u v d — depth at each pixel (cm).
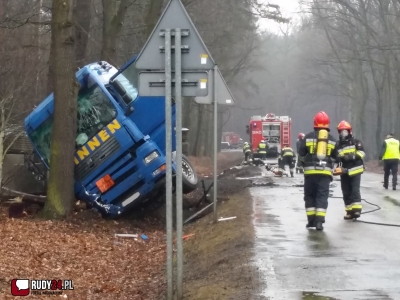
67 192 1382
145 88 754
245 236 1084
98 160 1402
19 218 1380
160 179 1384
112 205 1410
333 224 1232
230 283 790
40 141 1491
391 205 1582
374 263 870
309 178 1151
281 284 761
